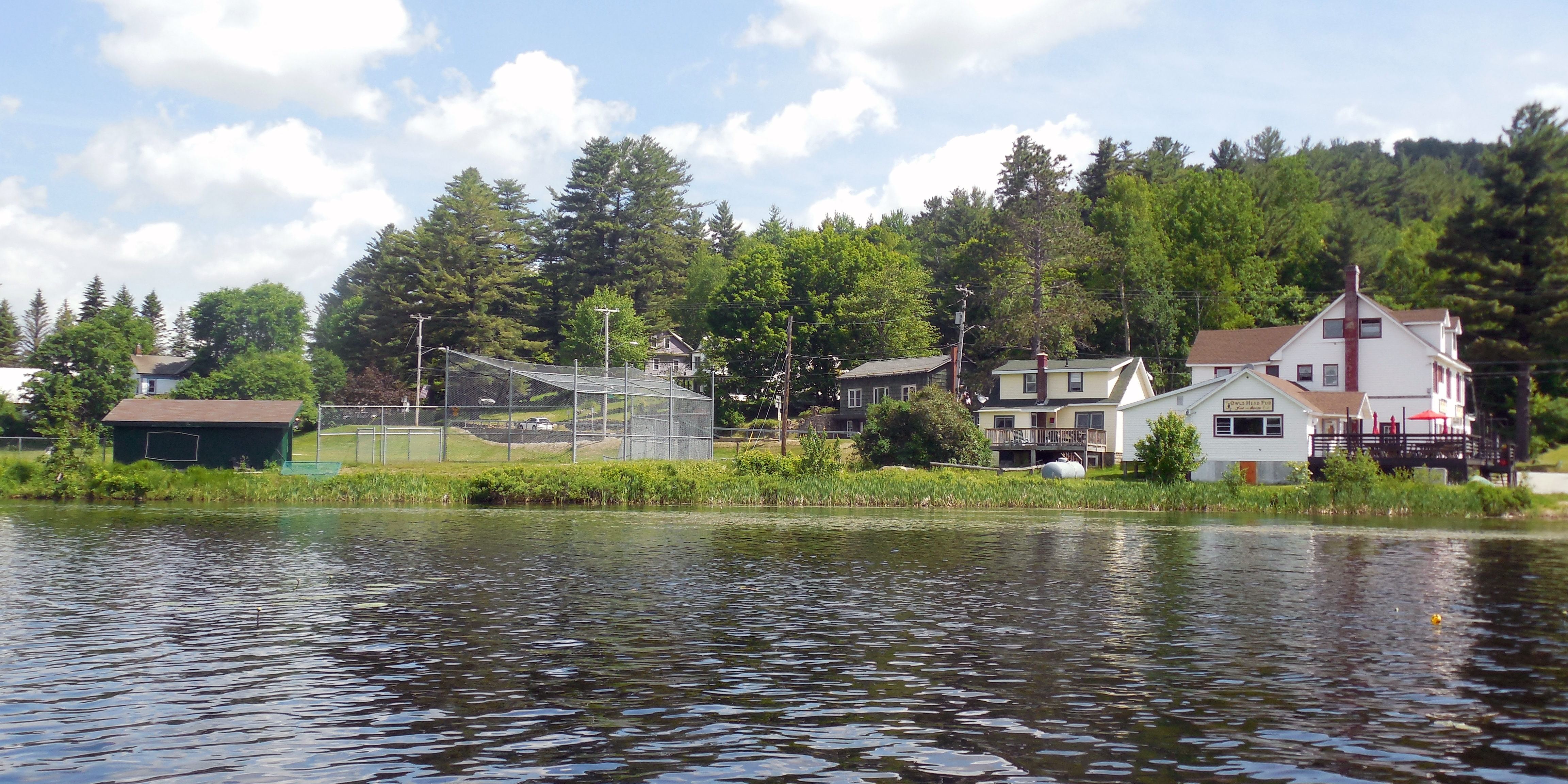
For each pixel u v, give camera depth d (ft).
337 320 451.94
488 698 50.65
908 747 43.37
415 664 57.72
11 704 49.32
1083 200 392.06
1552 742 44.42
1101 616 73.26
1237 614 74.69
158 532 128.47
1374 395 240.53
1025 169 369.09
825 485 190.60
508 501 186.70
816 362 360.89
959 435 231.50
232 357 444.55
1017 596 81.92
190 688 52.31
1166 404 230.68
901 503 188.44
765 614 73.46
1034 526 145.28
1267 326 312.91
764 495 190.80
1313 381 247.29
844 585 87.20
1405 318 244.83
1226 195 331.77
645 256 432.66
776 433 322.55
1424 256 269.64
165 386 431.02
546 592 82.74
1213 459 219.20
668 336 420.36
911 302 367.04
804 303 367.45
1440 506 175.01
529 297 406.41
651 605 76.89
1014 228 326.85
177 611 73.67
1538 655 61.36
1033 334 307.17
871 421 239.09
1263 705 50.01
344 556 104.68
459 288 366.84
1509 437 271.08
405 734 44.96
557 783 39.04
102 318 343.05
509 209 433.48
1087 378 270.46
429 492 185.16
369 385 347.56
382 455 220.64
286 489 185.06
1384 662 59.26
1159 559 106.93
